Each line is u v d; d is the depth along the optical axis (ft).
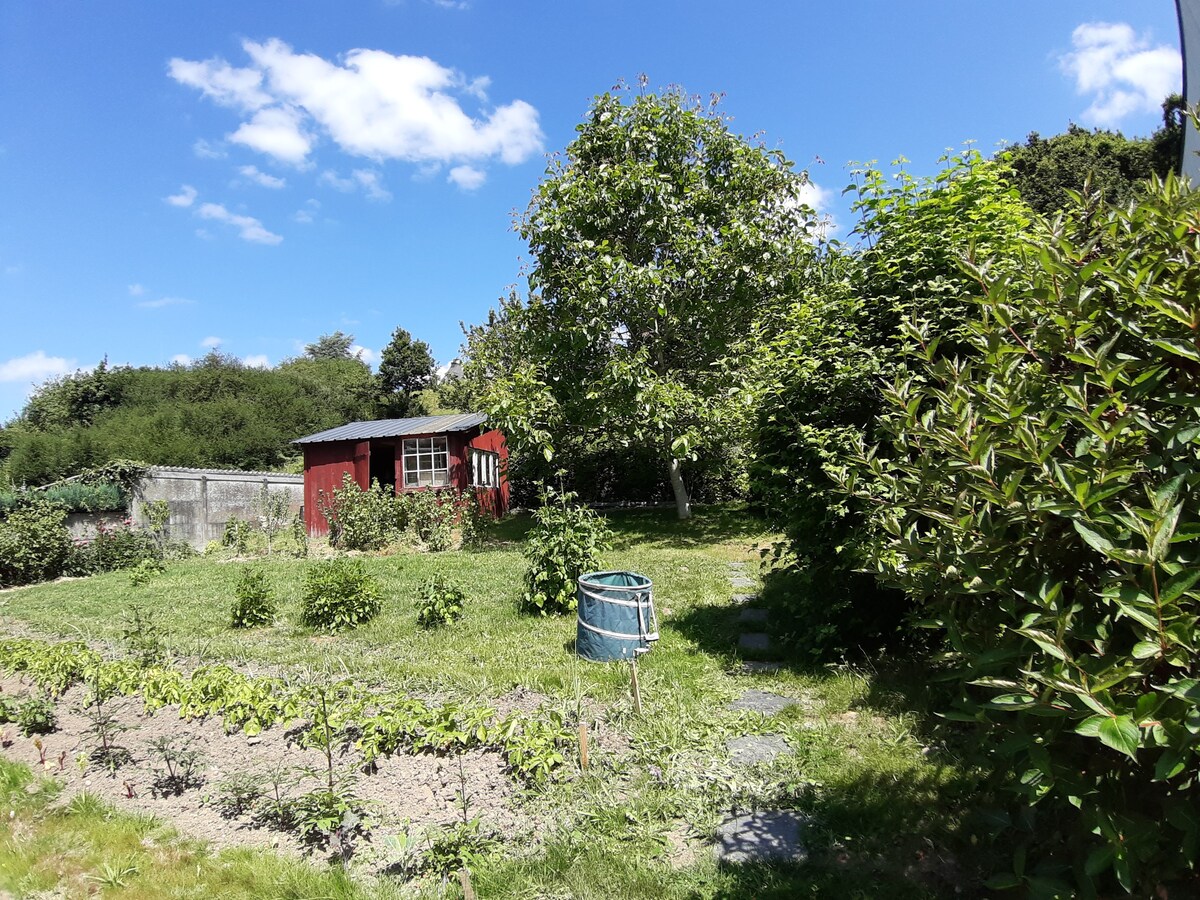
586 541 25.61
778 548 18.88
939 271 16.20
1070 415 6.30
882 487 9.24
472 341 99.91
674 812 10.80
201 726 14.99
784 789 11.28
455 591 24.97
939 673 15.10
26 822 11.58
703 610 24.43
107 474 53.16
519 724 12.78
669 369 49.49
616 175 46.01
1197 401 5.95
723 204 47.91
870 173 18.10
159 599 32.89
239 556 50.31
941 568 7.56
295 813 10.75
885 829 9.81
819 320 18.03
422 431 56.08
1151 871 6.60
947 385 7.82
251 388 143.43
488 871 9.40
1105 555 5.90
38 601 35.40
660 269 44.16
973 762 11.06
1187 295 6.05
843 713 14.26
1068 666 5.83
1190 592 5.23
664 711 14.67
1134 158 77.41
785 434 17.80
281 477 66.69
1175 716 5.29
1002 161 17.46
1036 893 6.94
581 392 46.68
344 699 14.52
